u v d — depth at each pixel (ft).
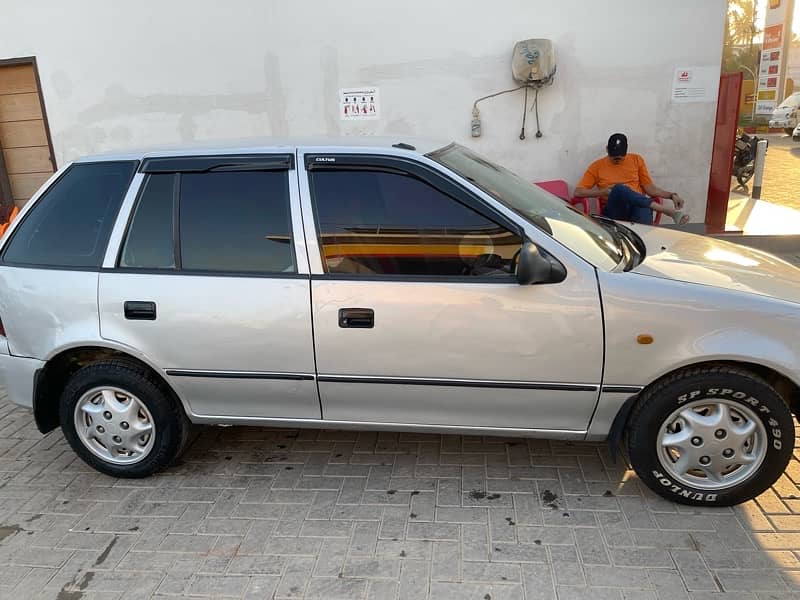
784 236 23.17
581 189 21.49
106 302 10.66
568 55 21.67
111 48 23.47
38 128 25.68
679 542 9.30
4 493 11.45
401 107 22.88
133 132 24.35
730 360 9.40
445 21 21.83
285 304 10.11
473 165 11.28
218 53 23.04
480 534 9.68
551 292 9.51
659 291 9.37
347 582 8.84
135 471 11.51
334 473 11.49
